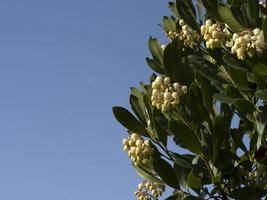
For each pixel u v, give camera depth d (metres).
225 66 1.18
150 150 1.14
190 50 1.26
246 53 1.10
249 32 1.10
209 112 1.13
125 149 1.17
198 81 1.12
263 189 1.14
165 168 1.14
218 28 1.16
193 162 1.13
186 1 1.26
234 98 1.14
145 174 1.23
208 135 1.13
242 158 1.15
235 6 1.13
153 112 1.14
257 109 1.13
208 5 1.18
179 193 1.17
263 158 1.16
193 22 1.26
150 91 1.17
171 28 1.32
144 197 1.24
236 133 1.14
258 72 1.09
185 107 1.13
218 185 1.14
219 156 1.14
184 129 1.08
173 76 1.14
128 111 1.16
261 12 1.17
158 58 1.26
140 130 1.16
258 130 1.13
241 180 1.18
